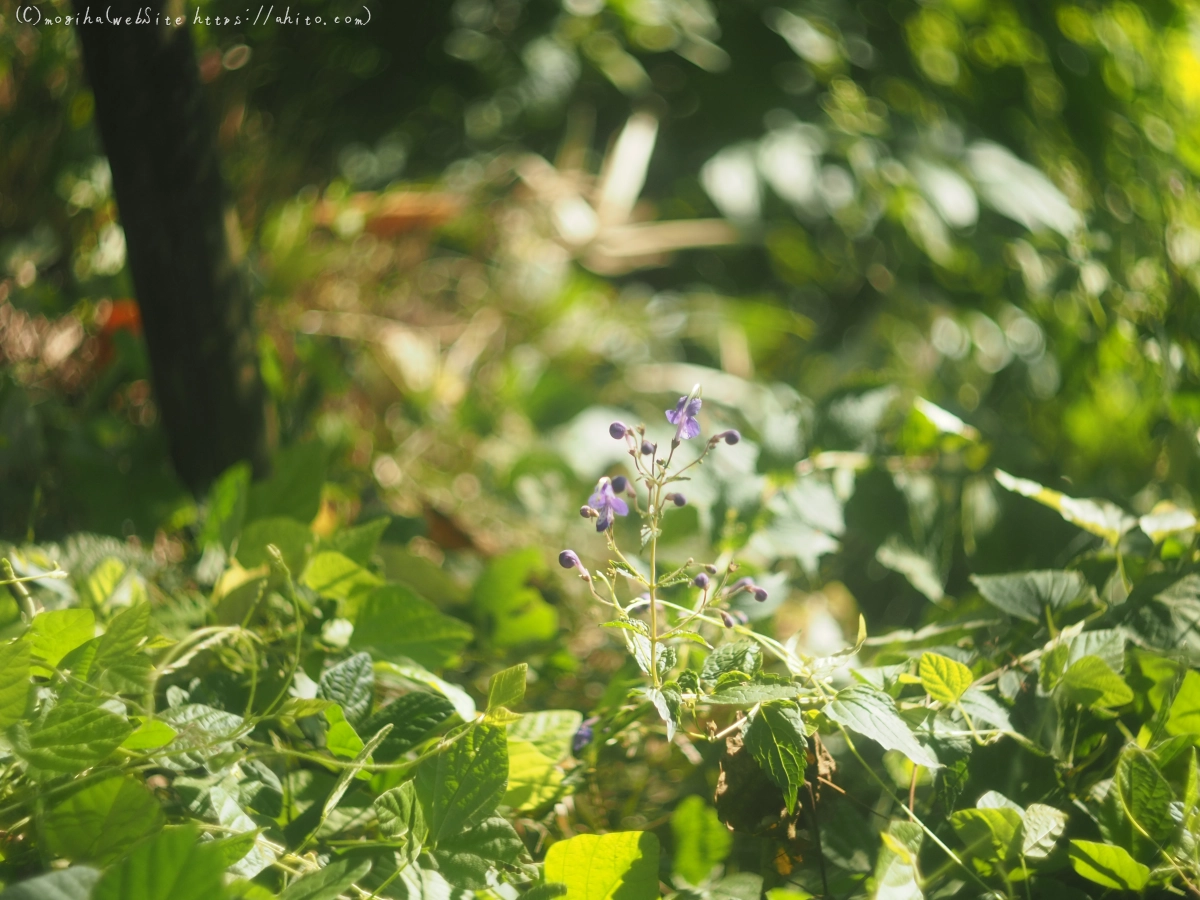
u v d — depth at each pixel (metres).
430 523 1.99
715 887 1.36
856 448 1.63
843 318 3.09
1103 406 2.11
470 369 2.47
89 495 1.63
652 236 2.88
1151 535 1.52
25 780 1.31
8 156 2.01
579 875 1.31
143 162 1.54
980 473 1.65
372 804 1.36
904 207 2.79
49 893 1.21
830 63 2.99
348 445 1.94
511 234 2.78
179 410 1.61
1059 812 1.33
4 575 1.46
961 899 1.34
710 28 3.04
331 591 1.47
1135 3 2.84
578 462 2.14
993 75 3.05
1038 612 1.44
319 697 1.38
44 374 1.88
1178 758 1.37
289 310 2.19
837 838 1.36
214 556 1.55
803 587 1.82
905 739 1.31
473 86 3.01
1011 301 2.60
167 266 1.56
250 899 1.25
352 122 2.87
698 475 1.62
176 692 1.38
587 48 3.03
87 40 1.51
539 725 1.41
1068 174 2.70
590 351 2.62
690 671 1.33
